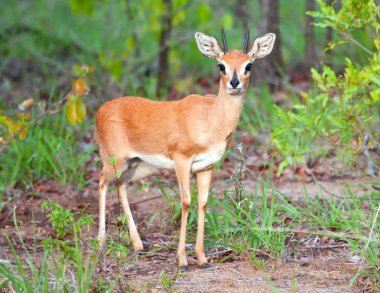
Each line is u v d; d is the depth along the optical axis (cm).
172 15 2042
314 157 1470
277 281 970
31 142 1482
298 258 1052
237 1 2122
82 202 1304
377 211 1028
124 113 1098
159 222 1205
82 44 2222
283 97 1811
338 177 1407
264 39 1039
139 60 2008
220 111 1007
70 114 1274
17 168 1388
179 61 2220
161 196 1313
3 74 2173
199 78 2138
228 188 1344
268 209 1166
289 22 2419
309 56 2002
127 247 1102
